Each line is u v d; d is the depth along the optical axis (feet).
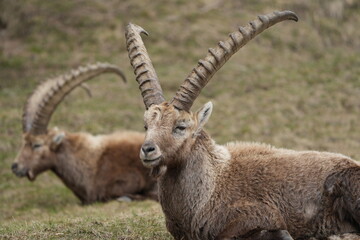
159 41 158.30
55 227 53.01
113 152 85.10
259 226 41.60
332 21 178.60
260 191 43.57
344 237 42.60
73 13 170.50
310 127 117.91
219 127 118.32
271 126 118.83
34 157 84.69
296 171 44.34
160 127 41.01
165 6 172.76
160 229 51.16
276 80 143.02
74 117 123.95
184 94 42.57
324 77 146.20
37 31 165.07
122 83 142.51
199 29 162.09
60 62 152.97
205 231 42.93
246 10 173.37
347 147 104.42
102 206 78.48
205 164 43.70
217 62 43.60
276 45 162.81
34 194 91.97
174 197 43.29
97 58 153.79
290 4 178.40
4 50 159.33
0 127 119.55
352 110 127.75
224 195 43.21
